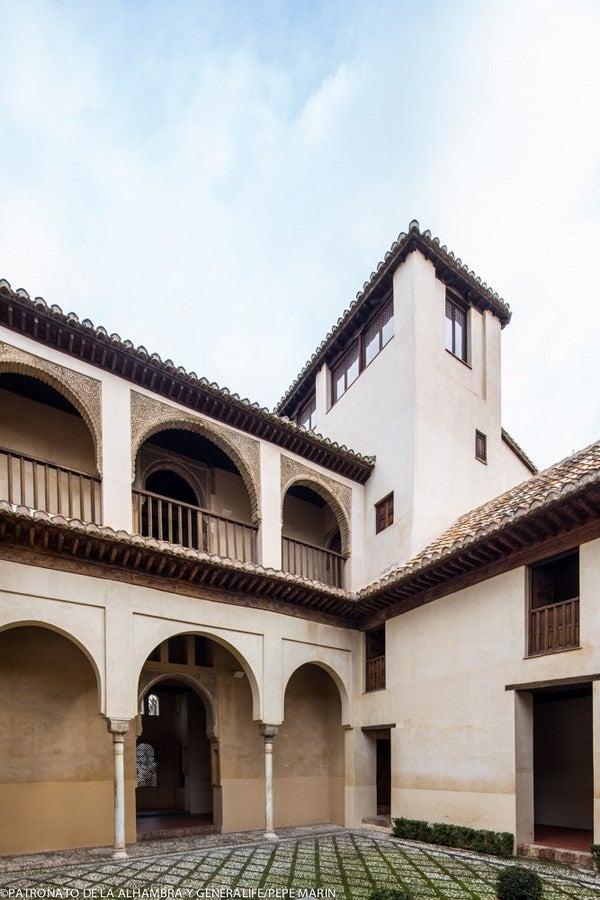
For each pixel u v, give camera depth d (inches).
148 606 411.5
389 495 567.2
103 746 439.5
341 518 578.9
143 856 373.1
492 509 484.7
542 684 361.4
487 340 652.7
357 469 587.8
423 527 535.8
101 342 410.9
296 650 491.5
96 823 422.3
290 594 486.3
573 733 463.5
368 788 515.2
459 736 413.4
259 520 491.5
